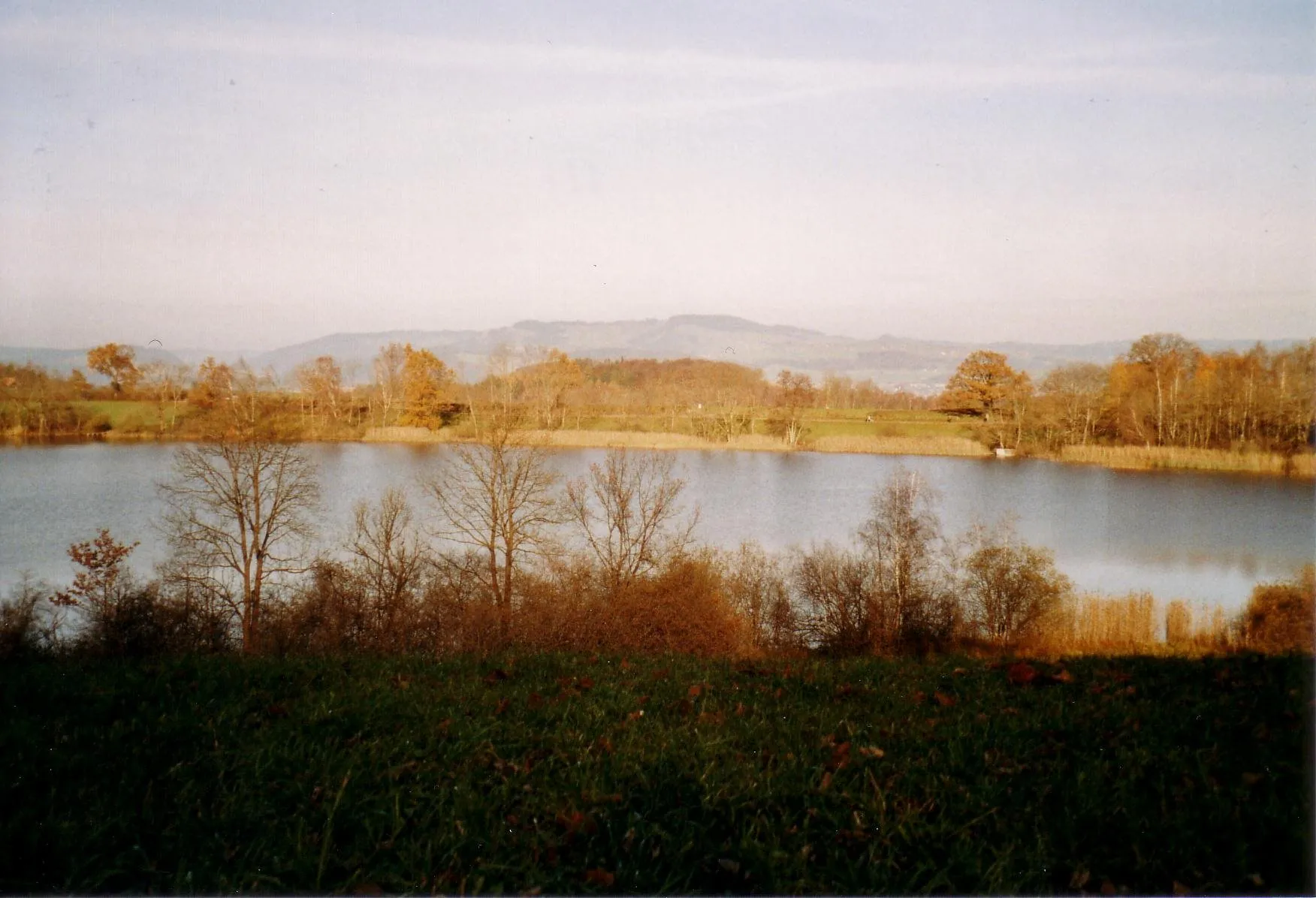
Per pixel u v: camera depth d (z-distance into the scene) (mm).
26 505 40812
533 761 6375
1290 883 4547
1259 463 51062
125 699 7852
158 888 4551
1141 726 6992
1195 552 37062
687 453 63375
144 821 5230
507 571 28562
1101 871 4688
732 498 48969
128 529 37750
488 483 30812
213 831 5129
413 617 24844
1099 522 42094
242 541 30578
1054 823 5145
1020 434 64125
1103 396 61438
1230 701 7789
